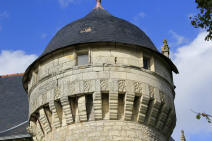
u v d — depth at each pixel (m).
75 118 23.72
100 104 23.23
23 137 28.08
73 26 26.80
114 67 23.94
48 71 25.08
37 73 26.39
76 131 23.28
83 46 24.52
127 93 23.39
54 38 27.11
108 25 26.08
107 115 23.33
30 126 26.44
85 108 23.36
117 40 24.48
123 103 23.67
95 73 23.72
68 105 23.67
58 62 24.88
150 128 24.23
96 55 24.28
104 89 23.28
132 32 26.06
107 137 22.73
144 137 23.53
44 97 24.61
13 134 28.64
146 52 25.17
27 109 32.59
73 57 24.50
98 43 24.33
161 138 24.97
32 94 25.98
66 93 23.70
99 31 25.39
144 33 27.47
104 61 24.09
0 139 28.19
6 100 34.12
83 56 24.73
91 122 23.27
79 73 23.92
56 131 24.12
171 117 25.52
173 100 26.50
